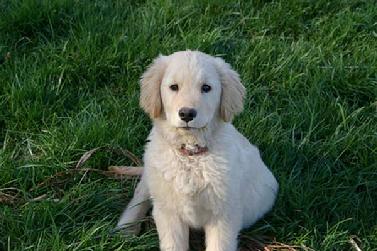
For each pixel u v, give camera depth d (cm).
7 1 219
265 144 178
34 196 165
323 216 163
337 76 199
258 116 184
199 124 138
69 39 206
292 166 174
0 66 197
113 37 203
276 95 196
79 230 152
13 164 170
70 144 174
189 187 145
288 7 226
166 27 211
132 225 158
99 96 193
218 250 149
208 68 142
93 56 199
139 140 180
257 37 213
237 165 148
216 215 148
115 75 198
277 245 156
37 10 213
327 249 154
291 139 181
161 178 148
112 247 150
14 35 209
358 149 179
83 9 216
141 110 185
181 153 146
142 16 215
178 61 143
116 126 179
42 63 199
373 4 229
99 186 166
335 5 229
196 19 218
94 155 174
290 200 163
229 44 211
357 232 160
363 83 198
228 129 151
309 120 185
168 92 142
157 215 151
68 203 159
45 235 151
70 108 191
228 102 146
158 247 154
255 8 228
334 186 169
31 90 188
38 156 175
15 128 183
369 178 173
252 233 159
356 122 188
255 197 157
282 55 204
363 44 212
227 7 224
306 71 199
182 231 152
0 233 153
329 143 179
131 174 170
